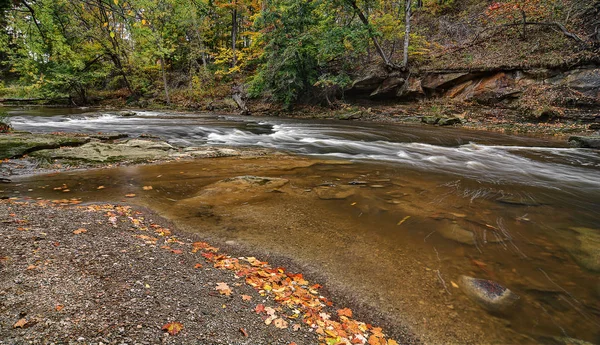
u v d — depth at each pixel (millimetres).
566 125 15234
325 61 24000
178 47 32812
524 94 17281
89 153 8570
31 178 6477
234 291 2857
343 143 12641
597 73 15562
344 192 6160
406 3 21906
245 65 29734
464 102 19266
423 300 2998
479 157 10383
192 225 4477
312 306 2820
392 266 3572
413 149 11711
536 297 3090
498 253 3932
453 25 24500
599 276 3480
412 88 21109
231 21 33781
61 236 3459
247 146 11688
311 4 22047
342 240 4160
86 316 2121
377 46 21750
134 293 2525
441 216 5086
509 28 20734
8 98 28734
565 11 18750
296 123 18719
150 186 6191
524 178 7930
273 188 6230
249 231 4344
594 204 6051
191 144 11719
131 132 13422
